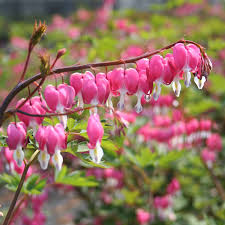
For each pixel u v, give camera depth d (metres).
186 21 1.24
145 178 0.68
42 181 0.49
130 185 0.81
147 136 0.68
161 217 0.70
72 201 1.24
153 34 0.88
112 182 0.76
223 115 0.91
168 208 0.71
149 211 0.71
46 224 1.05
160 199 0.70
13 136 0.36
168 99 0.64
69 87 0.38
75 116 0.43
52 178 0.53
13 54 1.12
